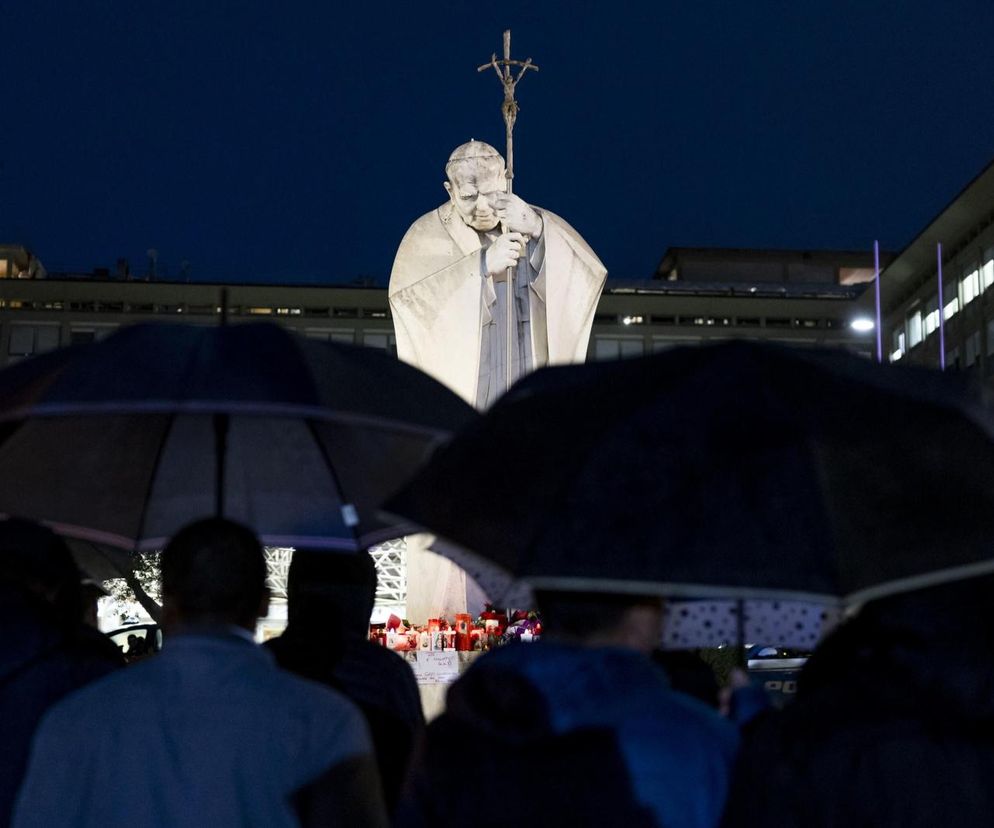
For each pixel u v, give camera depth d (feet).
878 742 16.21
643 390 18.65
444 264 129.90
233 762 18.67
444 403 26.86
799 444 17.51
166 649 19.69
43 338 376.07
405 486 20.35
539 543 17.21
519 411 19.80
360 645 27.43
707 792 16.83
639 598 18.06
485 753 17.26
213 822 18.43
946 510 17.15
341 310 383.86
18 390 23.50
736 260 433.89
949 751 16.08
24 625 22.86
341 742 19.30
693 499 17.28
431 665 88.28
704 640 27.35
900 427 17.78
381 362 26.91
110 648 25.76
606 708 16.96
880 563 16.92
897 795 16.02
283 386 23.43
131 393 22.61
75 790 18.76
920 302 346.95
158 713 18.90
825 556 16.85
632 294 394.11
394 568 183.93
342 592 27.53
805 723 16.93
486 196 129.08
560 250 126.31
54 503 31.12
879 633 17.13
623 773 16.65
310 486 31.86
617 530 17.17
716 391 18.28
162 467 32.04
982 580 17.10
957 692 16.30
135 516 31.83
